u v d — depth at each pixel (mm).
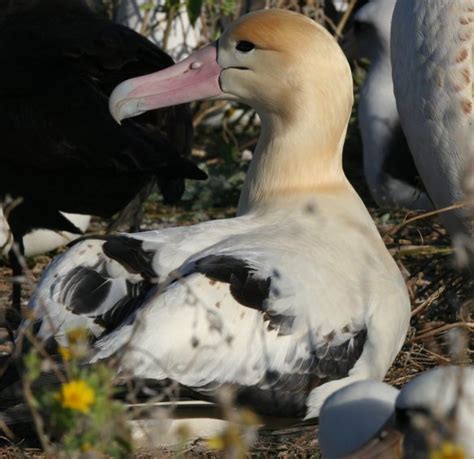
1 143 12930
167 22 18109
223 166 17969
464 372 7680
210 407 9289
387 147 16938
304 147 10391
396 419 7582
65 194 13102
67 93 12828
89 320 9180
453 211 11414
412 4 11273
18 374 9008
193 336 8945
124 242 9430
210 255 9352
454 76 11062
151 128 12844
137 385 8828
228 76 10602
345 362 9547
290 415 9477
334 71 10391
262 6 19453
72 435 7453
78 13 13977
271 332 9203
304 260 9570
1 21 13734
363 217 10422
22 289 13945
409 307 10336
